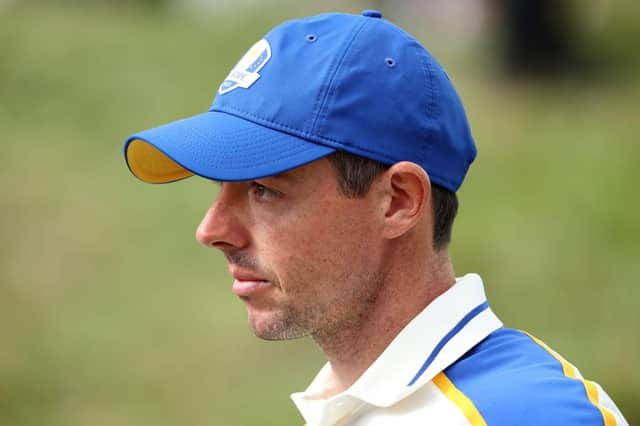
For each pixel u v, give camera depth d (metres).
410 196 6.67
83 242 31.33
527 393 6.32
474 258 29.75
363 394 6.66
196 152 6.63
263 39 7.04
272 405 23.55
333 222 6.64
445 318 6.81
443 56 51.00
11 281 29.52
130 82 40.69
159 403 24.38
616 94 46.00
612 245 30.44
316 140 6.54
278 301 6.80
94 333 27.20
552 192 34.00
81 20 46.50
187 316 27.83
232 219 6.84
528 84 48.09
